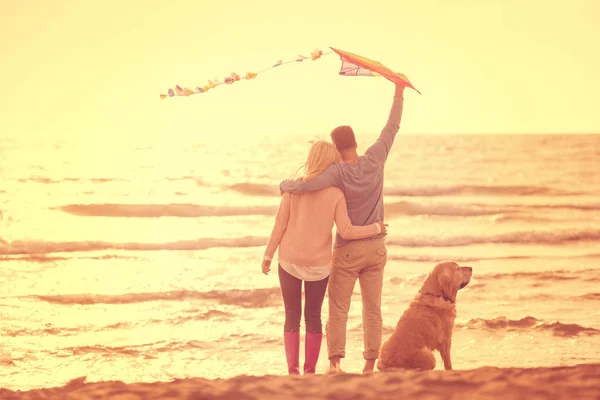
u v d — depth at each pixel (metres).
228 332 10.07
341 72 5.51
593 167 46.12
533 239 20.91
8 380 7.77
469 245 20.17
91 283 13.88
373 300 5.30
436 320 5.13
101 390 3.89
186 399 3.65
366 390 3.66
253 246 19.56
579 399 3.36
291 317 5.18
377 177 5.23
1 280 14.21
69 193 31.94
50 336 9.74
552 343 9.23
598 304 11.67
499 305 11.61
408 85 5.36
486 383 3.71
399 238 20.44
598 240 20.78
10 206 27.88
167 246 19.33
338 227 5.09
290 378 4.07
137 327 10.34
